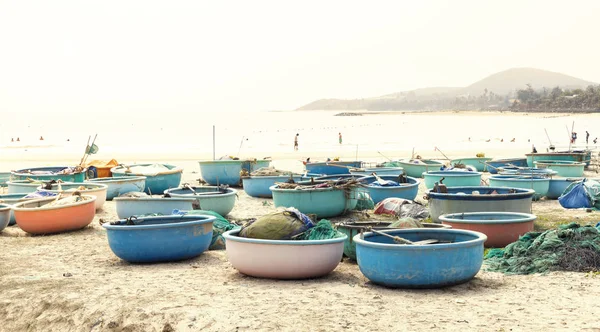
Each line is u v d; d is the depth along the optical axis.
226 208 16.69
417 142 75.31
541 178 20.69
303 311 7.96
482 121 196.88
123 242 11.25
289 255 9.65
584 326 7.22
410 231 10.41
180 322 7.73
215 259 11.82
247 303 8.37
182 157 47.78
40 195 16.94
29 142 86.00
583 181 19.20
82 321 8.34
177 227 11.38
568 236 10.96
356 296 8.73
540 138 87.19
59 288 9.57
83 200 15.27
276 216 10.59
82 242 13.66
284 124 189.50
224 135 109.44
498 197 14.33
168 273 10.55
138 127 164.50
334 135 104.19
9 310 9.00
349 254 11.30
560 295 8.74
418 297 8.70
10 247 13.12
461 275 9.12
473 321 7.48
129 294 9.05
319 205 16.22
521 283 9.53
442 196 14.74
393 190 18.38
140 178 21.34
